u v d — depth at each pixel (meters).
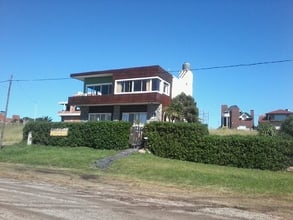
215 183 21.83
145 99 46.28
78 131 38.41
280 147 28.34
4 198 14.04
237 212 13.60
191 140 31.62
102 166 28.30
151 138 33.78
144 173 25.27
